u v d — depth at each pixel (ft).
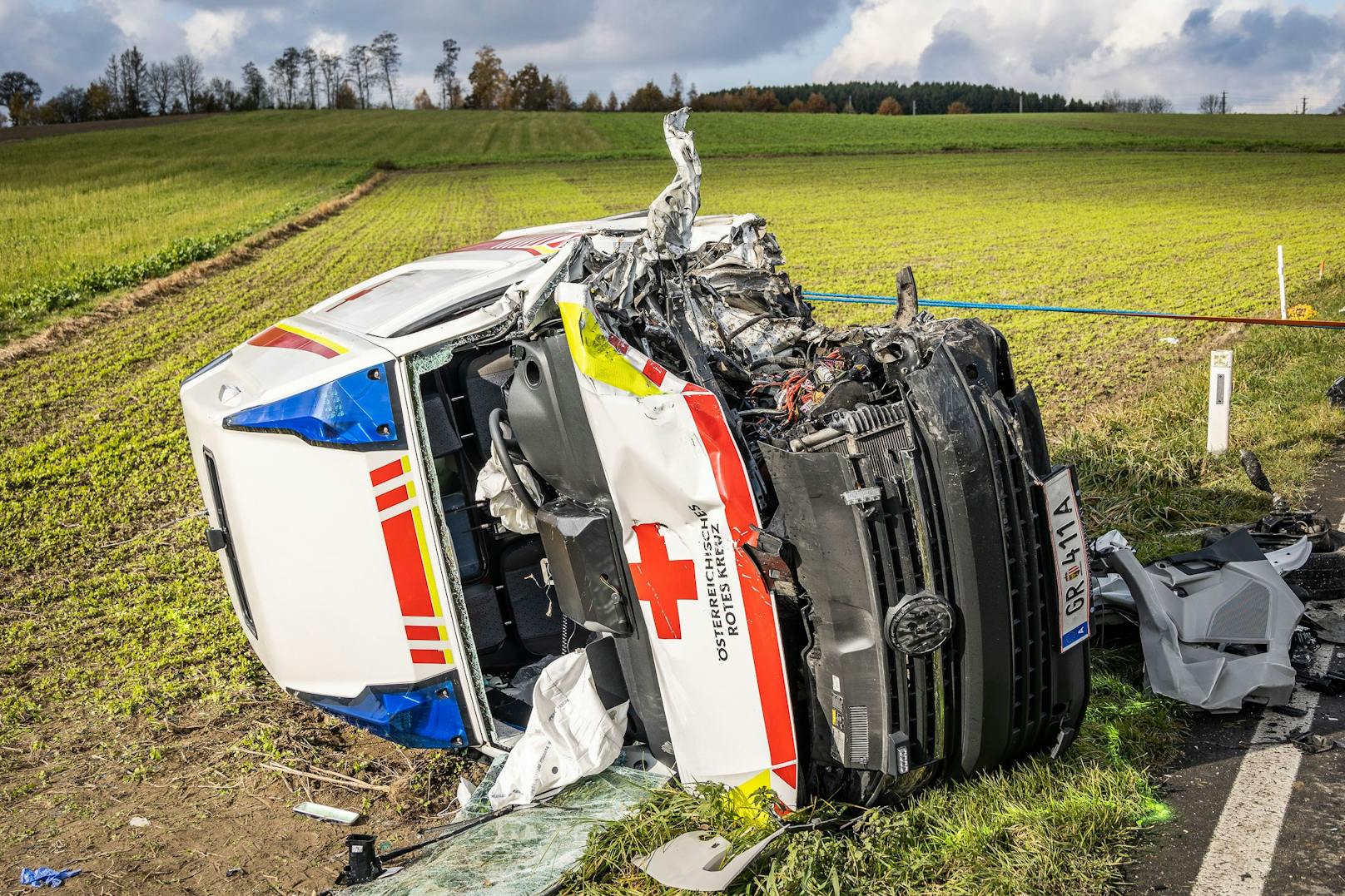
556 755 13.85
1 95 500.33
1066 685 12.66
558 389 13.41
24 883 13.65
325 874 13.60
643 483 12.40
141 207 135.44
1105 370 37.65
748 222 19.69
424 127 329.11
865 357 12.94
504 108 479.41
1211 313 48.65
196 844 14.43
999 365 12.67
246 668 19.12
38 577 24.29
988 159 206.39
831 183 162.40
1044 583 12.24
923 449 11.41
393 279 19.21
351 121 358.02
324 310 18.33
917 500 11.21
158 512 28.22
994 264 71.61
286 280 70.95
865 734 11.63
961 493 11.26
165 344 50.98
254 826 14.83
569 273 13.67
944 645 11.59
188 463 32.45
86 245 91.86
